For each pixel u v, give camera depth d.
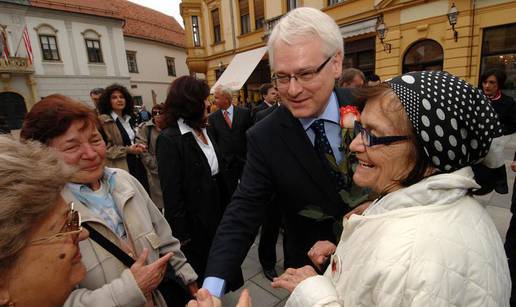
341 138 1.24
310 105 1.16
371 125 0.73
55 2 19.50
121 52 22.77
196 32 15.38
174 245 1.49
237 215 1.24
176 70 31.34
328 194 1.24
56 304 0.72
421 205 0.66
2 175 0.59
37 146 0.72
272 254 2.71
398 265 0.60
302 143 1.23
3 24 17.55
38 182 0.64
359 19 8.78
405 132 0.68
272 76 1.21
